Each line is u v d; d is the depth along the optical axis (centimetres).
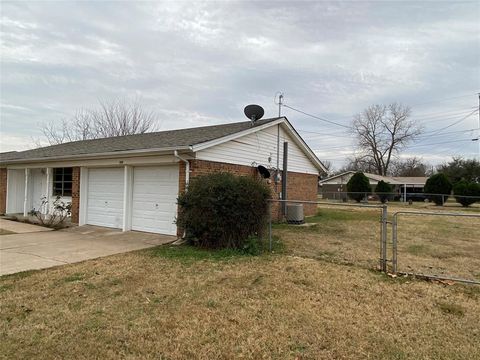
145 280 508
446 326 365
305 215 1571
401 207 2553
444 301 440
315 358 296
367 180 3312
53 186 1302
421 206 2745
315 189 1642
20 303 408
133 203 988
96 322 358
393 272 558
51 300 420
